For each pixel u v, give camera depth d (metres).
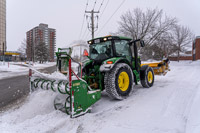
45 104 3.38
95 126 2.43
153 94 3.97
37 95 3.63
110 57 4.05
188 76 6.86
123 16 23.73
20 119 2.98
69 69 2.62
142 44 4.56
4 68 20.33
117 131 2.21
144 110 2.90
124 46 4.48
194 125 2.17
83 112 2.86
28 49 45.00
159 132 2.08
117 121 2.54
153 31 23.19
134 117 2.64
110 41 4.11
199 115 2.46
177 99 3.35
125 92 3.76
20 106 3.64
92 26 18.27
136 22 23.80
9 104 3.95
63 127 2.50
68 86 2.79
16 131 2.40
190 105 2.94
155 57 25.88
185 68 11.42
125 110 3.01
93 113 3.01
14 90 5.89
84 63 4.29
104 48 4.25
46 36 80.88
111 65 3.41
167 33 22.78
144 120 2.49
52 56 84.00
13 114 3.19
